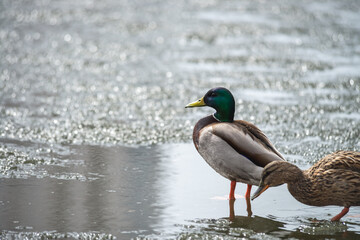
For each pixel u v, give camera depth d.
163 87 17.28
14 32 24.19
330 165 8.31
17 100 15.48
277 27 26.25
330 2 32.66
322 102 15.89
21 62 19.86
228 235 7.81
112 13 28.52
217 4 31.48
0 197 8.97
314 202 8.41
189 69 19.52
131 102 15.65
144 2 31.69
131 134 12.87
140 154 11.52
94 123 13.62
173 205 8.89
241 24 26.64
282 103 15.74
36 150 11.48
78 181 9.84
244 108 15.17
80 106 15.12
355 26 26.98
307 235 7.90
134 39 23.59
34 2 30.84
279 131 13.21
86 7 29.89
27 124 13.34
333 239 7.78
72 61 20.20
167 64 20.12
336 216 8.45
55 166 10.59
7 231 7.73
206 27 25.88
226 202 9.15
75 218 8.23
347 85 17.83
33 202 8.80
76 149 11.70
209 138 9.16
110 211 8.53
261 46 22.98
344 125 13.71
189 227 8.04
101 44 22.69
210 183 9.99
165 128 13.40
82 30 24.92
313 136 12.87
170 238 7.64
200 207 8.86
